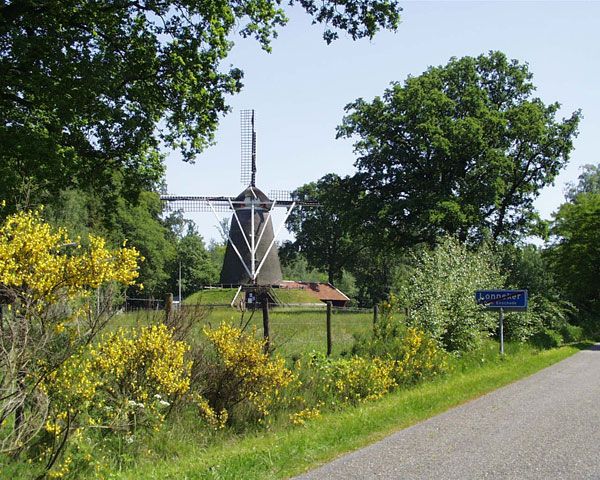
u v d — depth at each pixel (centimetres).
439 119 4103
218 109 1969
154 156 2097
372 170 4334
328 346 1577
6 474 693
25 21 1689
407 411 1102
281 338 1523
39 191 1727
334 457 778
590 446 826
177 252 8031
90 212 3419
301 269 12231
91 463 782
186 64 1836
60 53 1681
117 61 1772
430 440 867
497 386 1425
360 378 1369
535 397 1259
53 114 1747
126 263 812
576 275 4347
